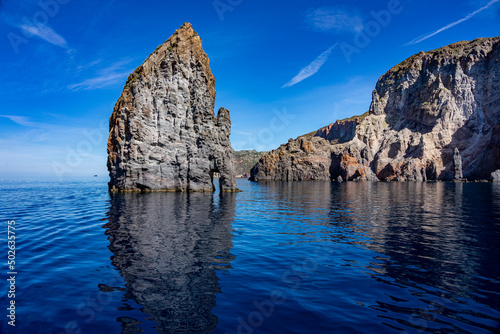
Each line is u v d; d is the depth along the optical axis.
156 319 7.85
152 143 52.72
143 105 51.66
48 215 25.88
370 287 10.12
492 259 13.38
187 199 41.78
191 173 54.56
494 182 113.00
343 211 31.45
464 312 8.33
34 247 14.98
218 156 59.62
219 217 25.98
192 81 56.81
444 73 171.25
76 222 22.39
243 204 38.00
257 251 14.74
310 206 36.56
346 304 8.82
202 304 8.74
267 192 64.38
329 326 7.54
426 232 19.69
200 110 56.12
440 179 138.75
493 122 140.38
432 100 162.62
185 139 55.09
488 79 149.00
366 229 20.84
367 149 163.12
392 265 12.55
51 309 8.41
